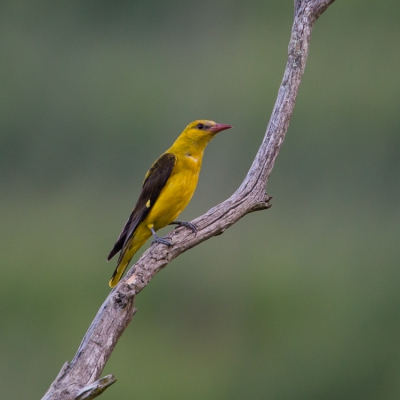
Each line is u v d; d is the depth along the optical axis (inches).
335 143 711.7
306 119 722.2
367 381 539.8
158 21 869.8
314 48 807.7
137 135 751.7
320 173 701.9
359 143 709.3
